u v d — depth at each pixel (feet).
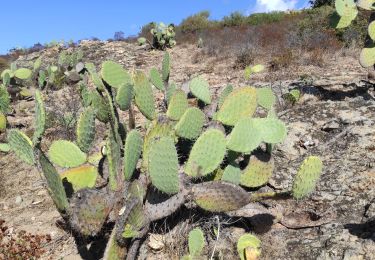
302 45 37.60
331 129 16.67
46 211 13.71
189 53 46.32
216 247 10.44
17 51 68.90
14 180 16.29
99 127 20.04
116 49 52.47
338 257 9.62
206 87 14.28
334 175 13.30
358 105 19.03
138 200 9.43
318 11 54.39
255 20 72.43
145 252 10.46
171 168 9.68
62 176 11.32
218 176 11.21
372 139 15.16
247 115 11.84
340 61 31.94
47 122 20.27
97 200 9.91
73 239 11.76
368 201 11.69
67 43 61.21
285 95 20.44
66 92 29.01
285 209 11.94
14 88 29.73
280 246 10.38
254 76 29.73
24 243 11.62
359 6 19.69
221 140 10.32
